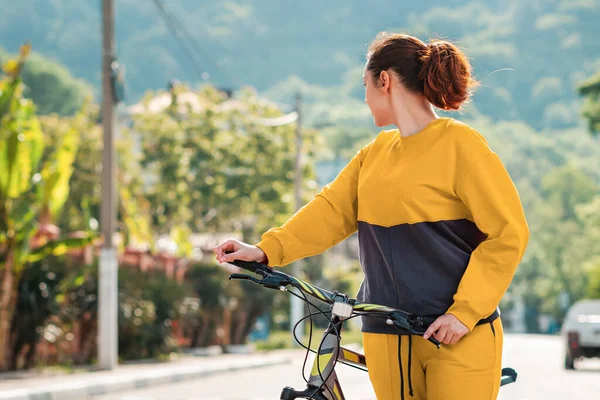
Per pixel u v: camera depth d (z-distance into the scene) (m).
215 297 28.61
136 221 23.25
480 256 3.50
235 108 38.91
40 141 17.02
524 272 118.38
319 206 3.84
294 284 3.54
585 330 21.75
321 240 3.84
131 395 14.02
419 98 3.68
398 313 3.46
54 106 100.19
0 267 16.83
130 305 21.45
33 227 16.75
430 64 3.63
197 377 18.19
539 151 181.12
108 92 18.73
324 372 3.56
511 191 3.54
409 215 3.59
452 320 3.42
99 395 13.97
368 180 3.69
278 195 38.38
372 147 3.79
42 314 17.36
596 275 61.00
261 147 38.59
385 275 3.66
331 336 3.58
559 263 113.19
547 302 113.75
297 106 36.25
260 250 3.76
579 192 126.12
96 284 20.23
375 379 3.70
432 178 3.57
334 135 123.12
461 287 3.47
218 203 37.69
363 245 3.73
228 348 30.33
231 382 16.81
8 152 16.08
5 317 16.83
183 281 27.91
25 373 16.69
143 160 37.72
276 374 19.31
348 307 3.50
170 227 37.53
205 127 37.94
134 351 21.78
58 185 17.45
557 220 121.69
